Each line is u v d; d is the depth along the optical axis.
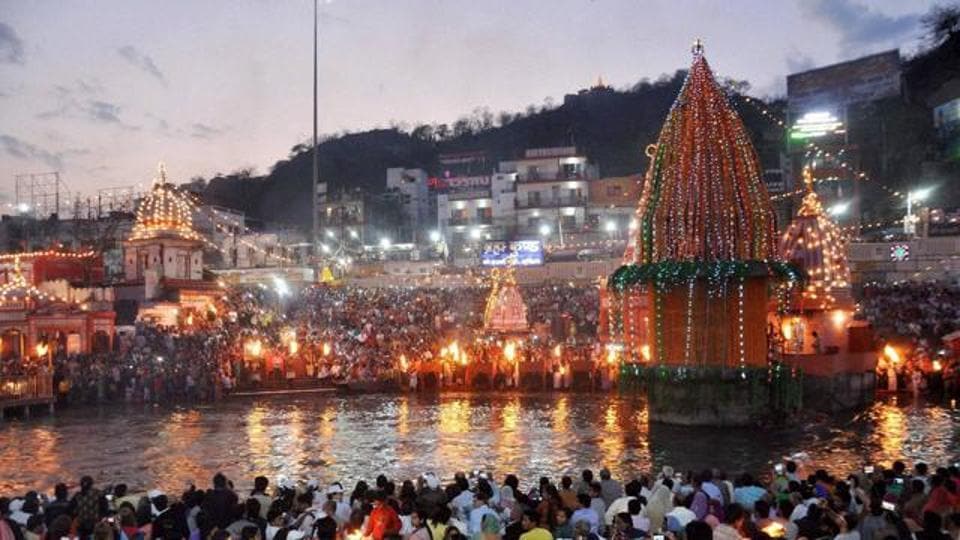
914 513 14.43
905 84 87.81
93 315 50.66
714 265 31.70
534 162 94.00
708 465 25.66
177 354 47.78
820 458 26.36
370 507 14.38
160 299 56.94
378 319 59.12
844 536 12.46
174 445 31.05
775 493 15.91
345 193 103.25
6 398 39.50
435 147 161.00
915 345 45.69
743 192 32.25
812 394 36.91
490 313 54.22
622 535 12.94
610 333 45.81
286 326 57.41
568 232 86.94
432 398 43.84
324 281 73.00
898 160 81.56
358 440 31.22
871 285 57.22
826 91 87.75
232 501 15.13
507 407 39.72
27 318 49.50
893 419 34.03
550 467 25.72
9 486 24.59
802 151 73.50
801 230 41.09
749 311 32.50
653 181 33.91
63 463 28.02
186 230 62.16
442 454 28.12
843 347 40.22
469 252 85.81
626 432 31.89
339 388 47.25
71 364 45.47
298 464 27.00
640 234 34.16
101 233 79.62
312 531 13.40
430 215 112.62
